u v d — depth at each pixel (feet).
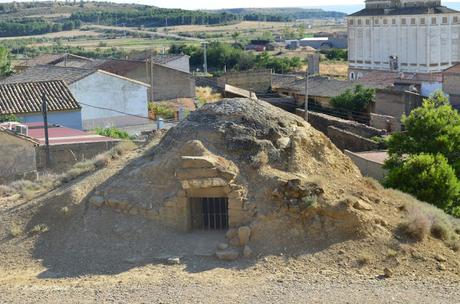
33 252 60.64
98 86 161.17
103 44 515.50
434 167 76.38
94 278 55.52
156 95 213.87
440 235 60.64
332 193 61.31
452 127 87.40
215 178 60.64
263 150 64.08
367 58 280.72
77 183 69.46
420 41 258.57
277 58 342.23
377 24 273.54
